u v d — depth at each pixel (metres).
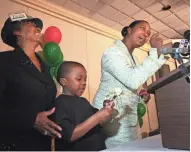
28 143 1.01
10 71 1.03
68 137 0.81
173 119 0.47
